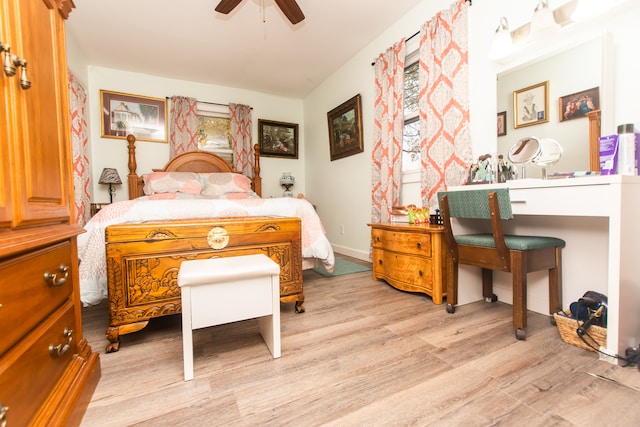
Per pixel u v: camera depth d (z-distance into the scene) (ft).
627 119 4.62
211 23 9.18
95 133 11.79
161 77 12.98
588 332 4.22
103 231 5.11
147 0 8.07
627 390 3.31
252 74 12.96
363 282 8.21
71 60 9.61
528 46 5.82
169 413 3.09
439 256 6.31
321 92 14.08
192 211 5.98
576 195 4.21
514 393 3.30
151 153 12.84
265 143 15.17
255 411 3.10
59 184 3.28
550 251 5.15
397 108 9.04
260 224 5.61
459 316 5.64
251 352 4.41
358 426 2.84
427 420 2.90
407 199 9.29
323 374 3.76
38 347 2.48
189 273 3.75
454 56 7.22
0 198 2.17
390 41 9.63
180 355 4.37
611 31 4.76
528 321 5.35
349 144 11.91
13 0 2.48
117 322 4.57
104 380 3.71
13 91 2.38
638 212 4.03
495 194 4.76
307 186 15.87
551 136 5.52
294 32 9.82
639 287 4.11
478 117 6.92
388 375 3.71
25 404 2.25
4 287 2.07
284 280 5.82
